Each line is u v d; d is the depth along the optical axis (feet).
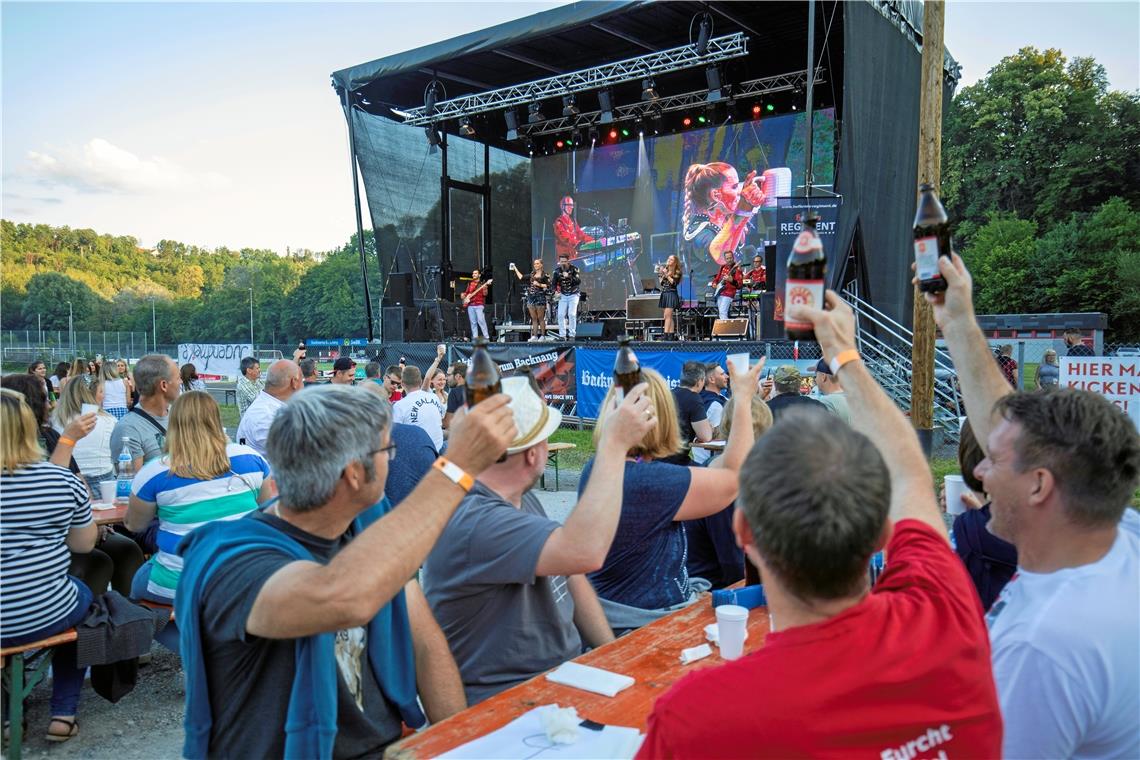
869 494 3.30
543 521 6.29
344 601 4.28
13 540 9.91
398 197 52.70
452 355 45.88
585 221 59.62
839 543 3.22
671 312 44.93
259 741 5.06
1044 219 120.16
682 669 6.43
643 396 6.25
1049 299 107.65
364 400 5.29
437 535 4.56
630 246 57.67
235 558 4.98
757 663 3.28
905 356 37.27
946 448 31.96
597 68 46.73
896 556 3.98
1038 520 4.71
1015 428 4.83
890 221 36.94
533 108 49.32
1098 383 20.67
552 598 6.86
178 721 11.86
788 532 3.28
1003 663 4.32
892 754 3.17
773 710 3.11
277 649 5.08
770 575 3.50
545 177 61.36
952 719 3.29
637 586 8.29
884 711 3.17
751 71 49.85
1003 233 113.19
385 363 50.37
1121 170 113.80
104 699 12.68
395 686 5.87
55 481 10.24
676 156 55.31
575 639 7.26
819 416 3.66
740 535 3.71
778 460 3.44
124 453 15.55
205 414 12.12
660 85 52.34
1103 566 4.53
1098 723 4.17
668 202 55.88
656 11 40.47
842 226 32.99
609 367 38.32
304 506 5.13
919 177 20.30
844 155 32.96
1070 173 115.44
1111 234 104.78
